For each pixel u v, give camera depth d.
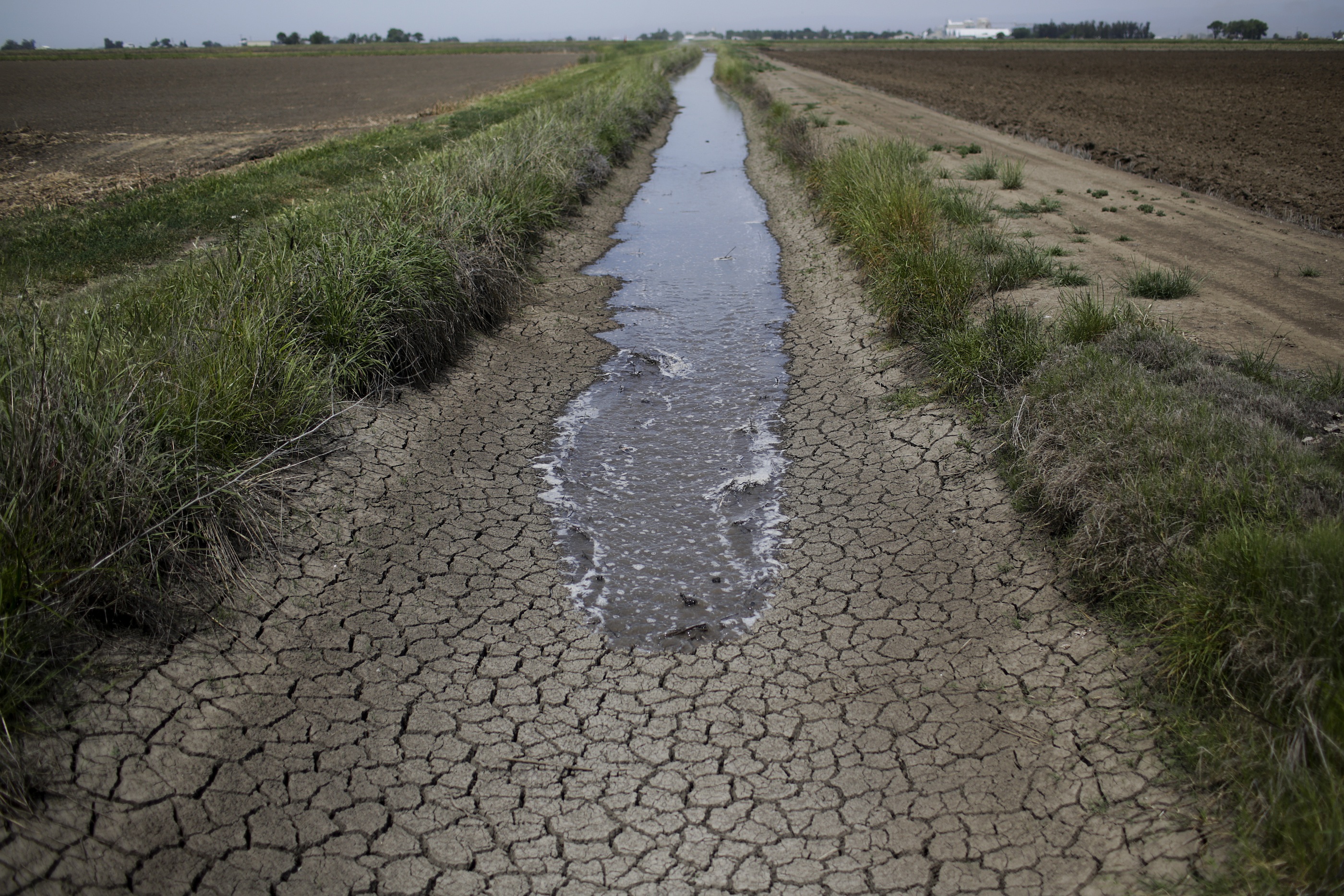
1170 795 2.75
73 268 8.02
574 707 3.42
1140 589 3.45
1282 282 7.30
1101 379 4.73
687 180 16.11
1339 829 2.25
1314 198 10.99
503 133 14.25
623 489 5.20
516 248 9.00
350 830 2.80
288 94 33.88
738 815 2.93
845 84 35.38
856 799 2.96
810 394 6.41
